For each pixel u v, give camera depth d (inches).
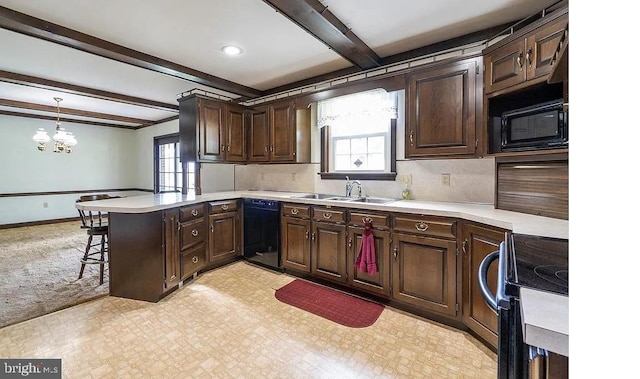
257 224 132.0
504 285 31.9
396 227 91.3
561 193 69.0
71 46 94.9
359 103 120.3
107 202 105.9
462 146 86.2
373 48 104.4
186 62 117.6
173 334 78.0
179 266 107.5
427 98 92.4
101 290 107.3
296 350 71.4
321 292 106.0
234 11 80.5
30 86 140.9
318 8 75.0
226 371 63.8
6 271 126.6
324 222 109.0
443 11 81.0
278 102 138.7
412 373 63.7
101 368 64.4
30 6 76.9
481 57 82.1
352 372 63.9
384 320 86.6
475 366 66.1
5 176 219.0
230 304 96.2
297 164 147.9
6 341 74.4
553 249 44.4
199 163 137.5
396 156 115.3
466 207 88.9
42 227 223.3
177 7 78.1
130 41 98.2
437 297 84.7
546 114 66.2
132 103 170.6
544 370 23.6
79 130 251.9
